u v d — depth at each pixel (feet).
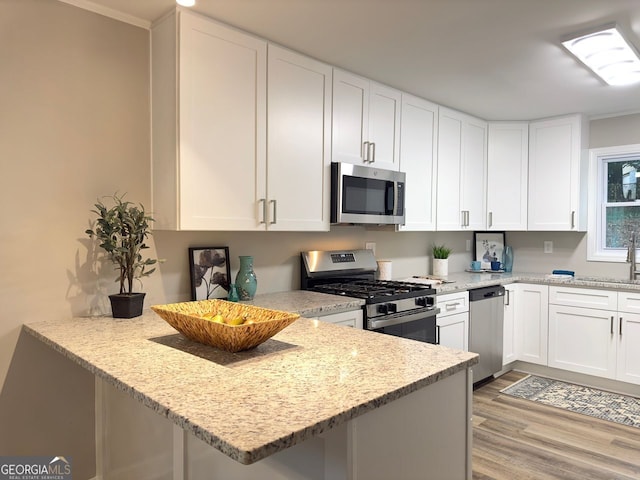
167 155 7.16
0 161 6.19
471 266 14.66
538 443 8.71
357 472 3.51
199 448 4.70
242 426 2.93
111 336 5.54
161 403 3.33
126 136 7.32
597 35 7.56
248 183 7.77
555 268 14.14
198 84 7.07
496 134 13.70
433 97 11.31
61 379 6.80
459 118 12.56
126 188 7.34
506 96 11.18
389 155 10.46
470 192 13.08
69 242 6.81
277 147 8.17
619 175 13.14
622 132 12.73
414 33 7.70
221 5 6.79
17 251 6.37
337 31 7.65
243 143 7.68
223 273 8.55
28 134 6.42
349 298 8.66
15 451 6.44
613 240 13.25
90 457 7.11
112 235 6.73
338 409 3.23
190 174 7.02
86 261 6.98
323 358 4.58
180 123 6.89
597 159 13.25
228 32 7.41
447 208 12.28
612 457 8.18
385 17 7.13
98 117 7.04
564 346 12.26
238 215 7.63
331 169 9.19
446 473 4.55
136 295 6.73
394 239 12.46
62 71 6.69
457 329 11.04
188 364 4.34
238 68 7.57
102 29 7.04
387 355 4.71
